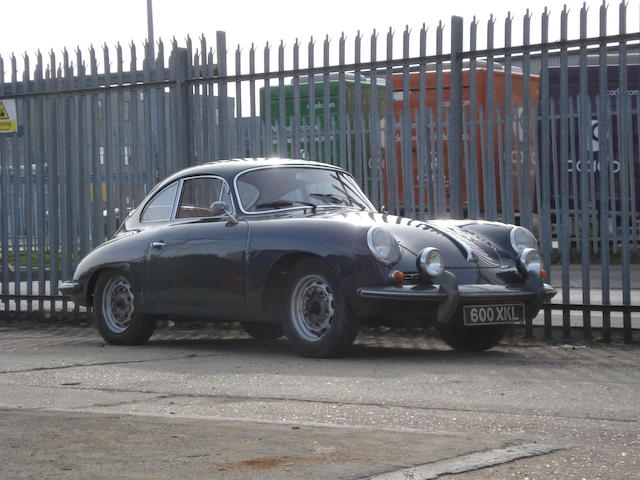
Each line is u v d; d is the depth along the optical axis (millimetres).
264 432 4586
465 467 3879
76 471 3883
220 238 8156
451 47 9328
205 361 7676
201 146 10680
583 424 4918
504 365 7262
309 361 7531
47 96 11531
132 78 11000
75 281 9320
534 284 7879
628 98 8625
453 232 7977
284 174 8508
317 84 13984
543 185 9055
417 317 7340
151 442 4375
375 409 5398
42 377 6875
